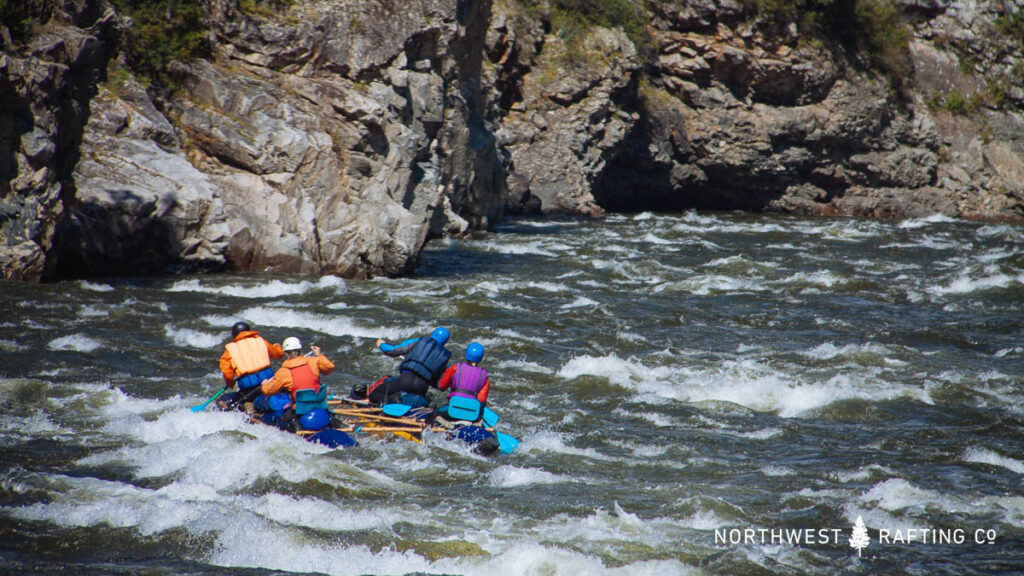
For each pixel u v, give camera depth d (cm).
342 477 2988
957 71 16638
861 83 15425
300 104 7881
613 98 14412
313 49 8238
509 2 13862
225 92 7656
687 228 12419
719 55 14962
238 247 7056
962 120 16388
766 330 6038
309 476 2955
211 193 6950
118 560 2308
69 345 4641
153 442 3262
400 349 3841
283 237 7175
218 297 6191
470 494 2925
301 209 7331
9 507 2592
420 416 3622
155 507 2592
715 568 2377
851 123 15250
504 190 12206
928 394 4462
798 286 7756
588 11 14575
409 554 2394
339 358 4838
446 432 3488
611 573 2297
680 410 4156
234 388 3834
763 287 7712
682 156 15400
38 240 6131
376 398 3781
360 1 8612
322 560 2345
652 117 14962
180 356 4628
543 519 2700
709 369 4856
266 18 8112
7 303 5425
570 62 13925
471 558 2380
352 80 8406
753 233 12050
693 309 6688
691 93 15200
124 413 3612
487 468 3209
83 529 2475
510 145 13700
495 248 9800
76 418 3528
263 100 7738
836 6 15438
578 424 3869
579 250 9925
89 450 3158
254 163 7362
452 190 10369
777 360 5141
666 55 15250
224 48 8044
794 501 2952
